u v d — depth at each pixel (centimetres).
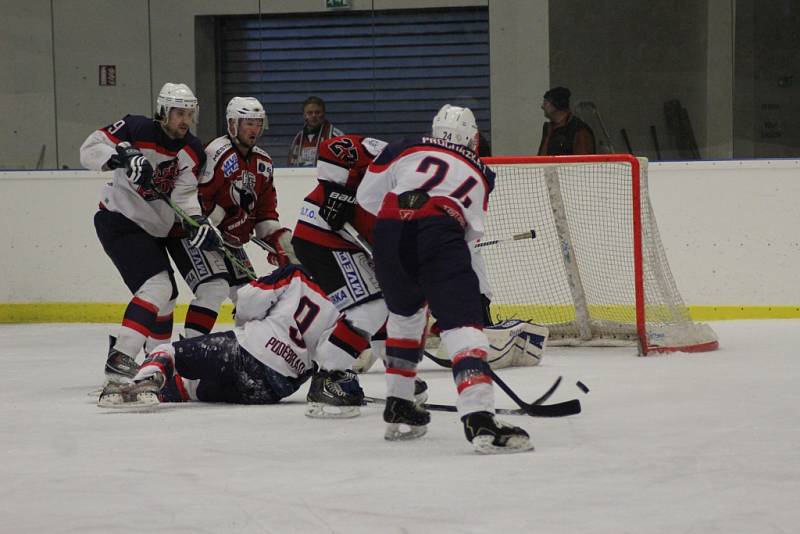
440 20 3234
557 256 2817
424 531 865
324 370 1494
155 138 1712
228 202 1878
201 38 3309
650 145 3128
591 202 2789
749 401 1552
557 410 1430
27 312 3161
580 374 1923
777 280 2897
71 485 1057
